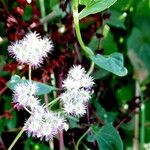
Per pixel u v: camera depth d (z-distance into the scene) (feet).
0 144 0.57
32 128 0.43
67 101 0.45
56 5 0.58
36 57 0.44
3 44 0.56
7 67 0.55
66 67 0.55
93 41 0.58
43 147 0.59
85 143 0.56
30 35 0.44
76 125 0.54
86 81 0.45
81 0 0.43
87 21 0.57
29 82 0.45
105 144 0.50
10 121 0.58
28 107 0.52
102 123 0.57
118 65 0.45
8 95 0.58
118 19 0.60
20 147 0.60
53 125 0.44
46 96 0.53
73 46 0.57
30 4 0.56
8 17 0.54
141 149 0.62
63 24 0.56
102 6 0.43
